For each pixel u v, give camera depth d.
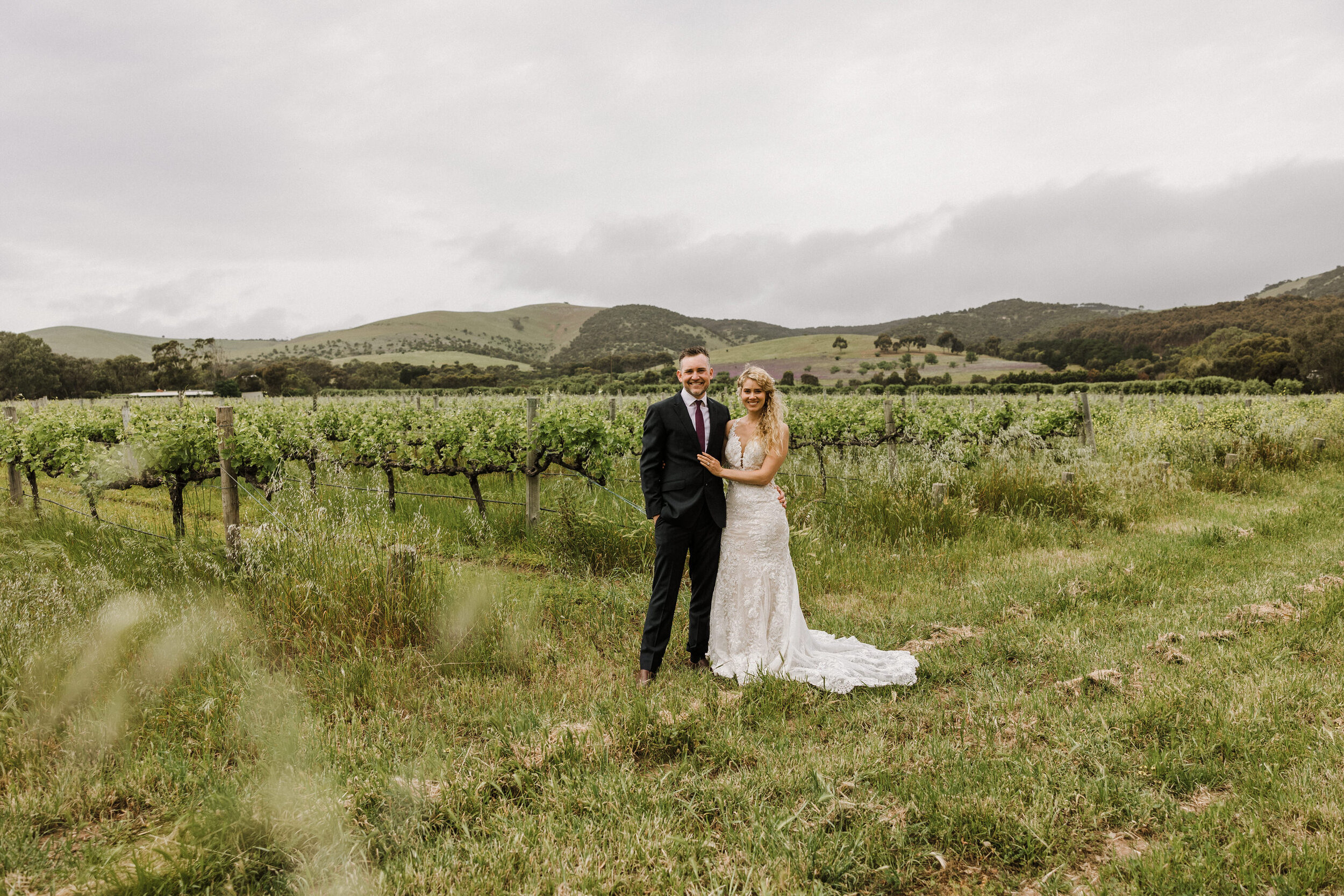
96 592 4.24
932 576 5.87
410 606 4.18
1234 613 4.55
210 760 2.89
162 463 6.55
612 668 4.05
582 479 8.52
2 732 2.97
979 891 2.18
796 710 3.49
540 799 2.65
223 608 4.17
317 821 2.32
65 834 2.46
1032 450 10.90
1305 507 8.03
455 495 9.26
